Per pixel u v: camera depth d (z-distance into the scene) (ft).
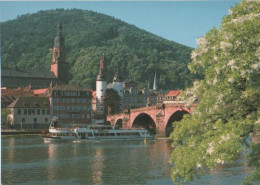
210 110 93.81
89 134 490.49
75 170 224.33
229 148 80.43
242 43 83.97
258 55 82.07
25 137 524.52
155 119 515.50
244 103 90.89
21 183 188.03
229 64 83.20
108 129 497.46
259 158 89.10
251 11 89.35
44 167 236.22
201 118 95.45
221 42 84.53
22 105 645.51
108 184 184.34
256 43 83.66
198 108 95.04
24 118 645.92
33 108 653.30
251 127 87.25
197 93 97.66
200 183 174.29
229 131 84.33
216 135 86.02
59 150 340.59
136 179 194.90
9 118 635.66
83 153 314.96
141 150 334.03
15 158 280.31
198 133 95.45
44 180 195.11
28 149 349.61
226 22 89.51
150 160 261.65
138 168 227.40
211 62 90.33
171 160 96.37
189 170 92.99
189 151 92.12
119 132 496.64
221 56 86.33
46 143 422.82
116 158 277.44
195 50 92.63
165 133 499.51
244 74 82.17
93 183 187.52
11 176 205.46
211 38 91.30
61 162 258.16
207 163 83.97
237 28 83.92
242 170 201.46
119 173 212.23
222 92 89.66
